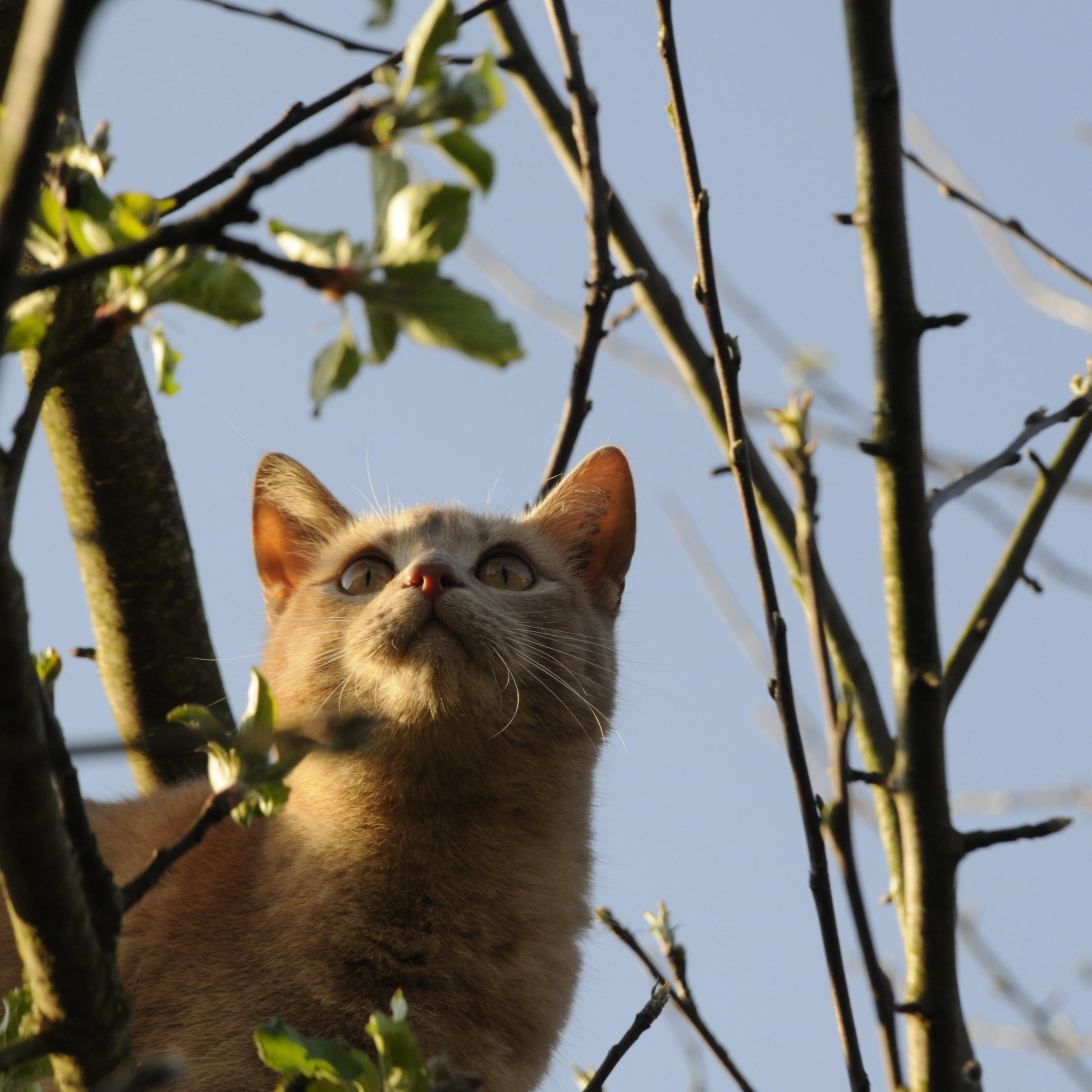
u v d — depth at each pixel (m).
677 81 4.82
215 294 2.39
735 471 4.64
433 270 2.21
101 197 2.41
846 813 4.75
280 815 5.46
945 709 4.77
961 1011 4.67
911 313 4.72
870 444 4.74
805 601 4.99
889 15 4.77
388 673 5.79
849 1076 4.43
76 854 2.88
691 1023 4.69
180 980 5.05
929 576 4.74
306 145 2.15
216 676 6.68
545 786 5.85
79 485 6.33
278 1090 3.11
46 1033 2.94
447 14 2.12
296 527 7.01
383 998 5.15
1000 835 4.72
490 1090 5.29
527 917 5.54
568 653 6.33
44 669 3.23
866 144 4.77
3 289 1.92
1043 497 5.71
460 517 6.79
